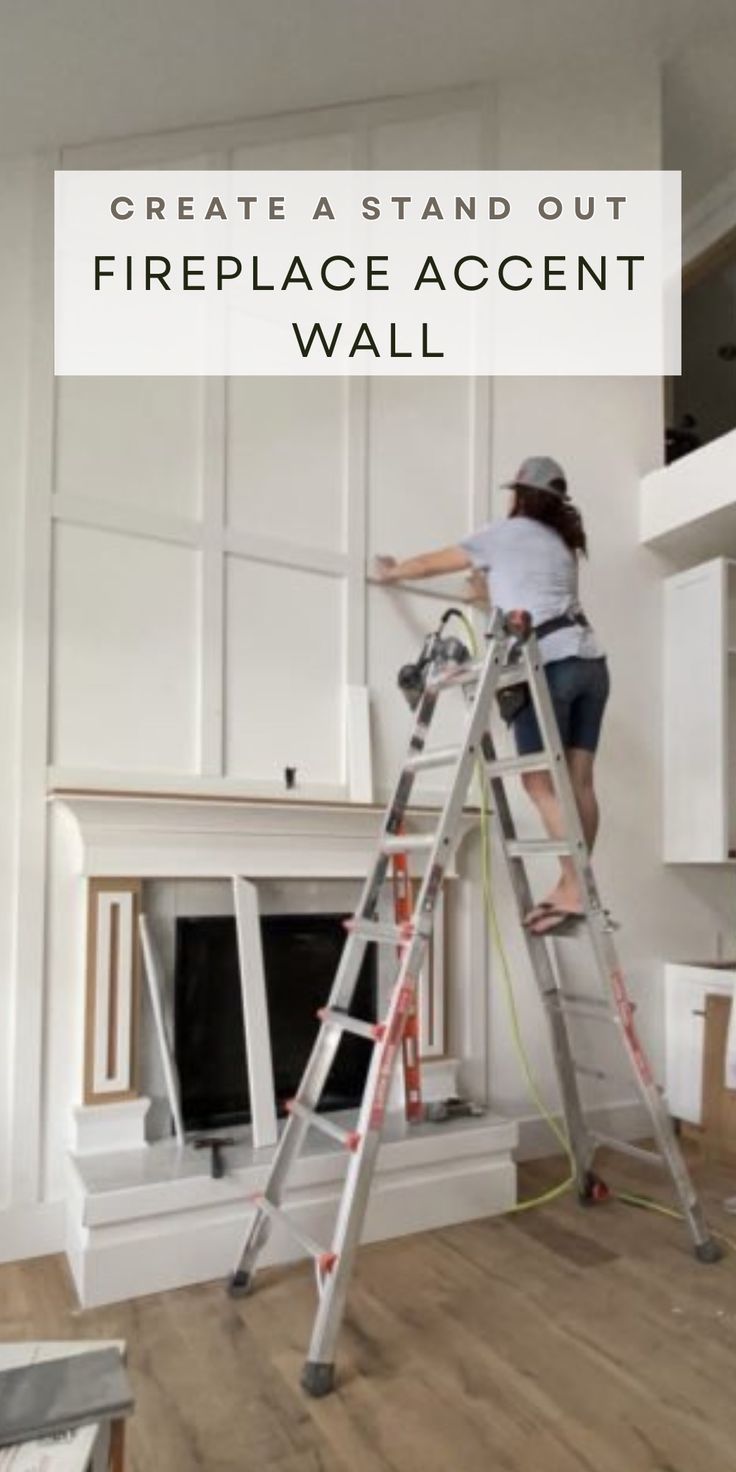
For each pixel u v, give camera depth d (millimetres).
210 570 2881
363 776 3018
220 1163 2365
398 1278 2318
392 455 3268
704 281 4859
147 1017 2688
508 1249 2494
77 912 2586
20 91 2520
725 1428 1702
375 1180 2566
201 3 2467
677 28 3551
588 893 2438
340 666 3092
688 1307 2166
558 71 3678
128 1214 2232
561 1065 2848
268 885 2922
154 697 2760
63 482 2691
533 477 2777
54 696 2611
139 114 2844
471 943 3189
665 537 3738
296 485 3074
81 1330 2062
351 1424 1714
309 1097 2289
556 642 2535
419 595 3252
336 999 2355
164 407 2881
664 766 3789
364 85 3248
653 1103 2479
